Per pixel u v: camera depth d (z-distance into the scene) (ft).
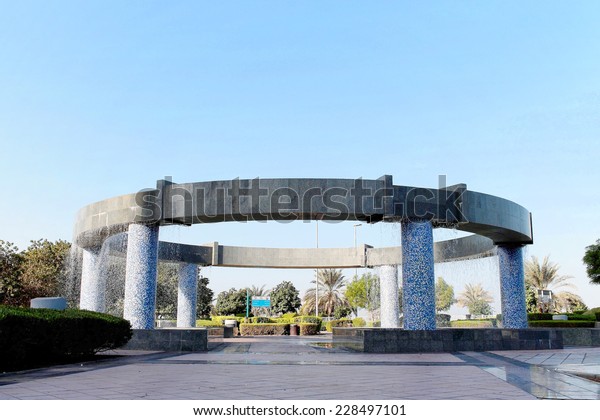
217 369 39.40
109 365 42.52
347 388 29.30
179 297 89.97
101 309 73.61
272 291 257.34
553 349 60.34
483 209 61.31
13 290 111.96
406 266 58.34
